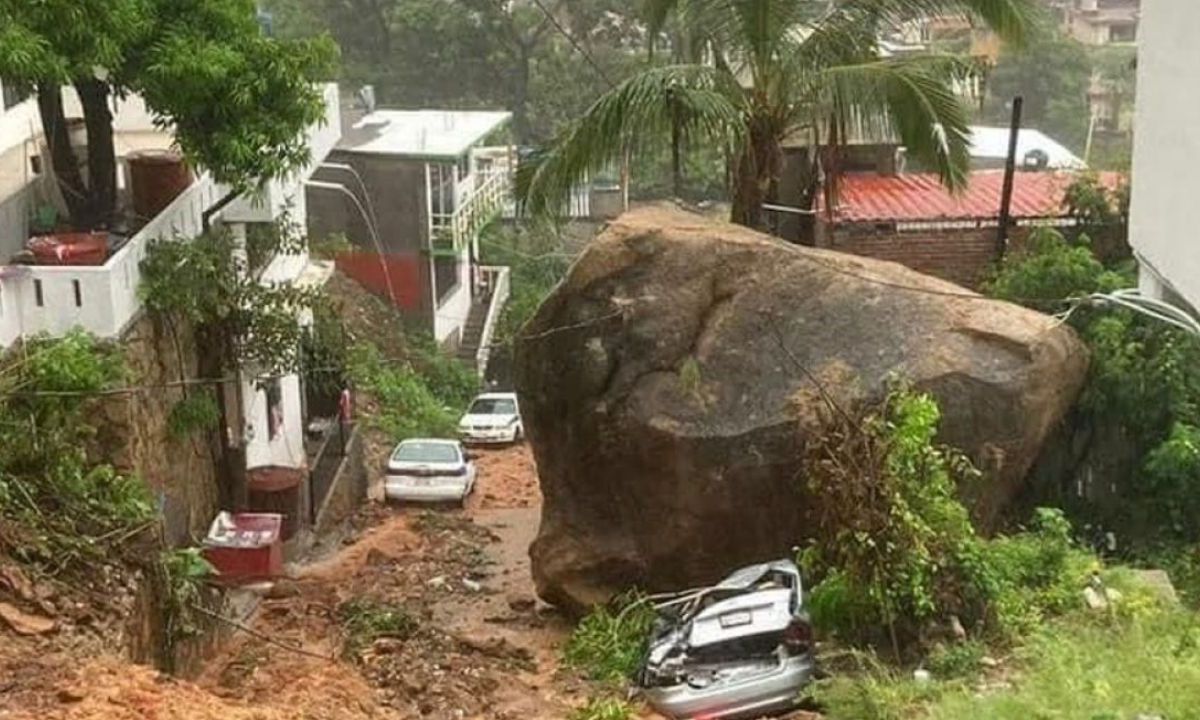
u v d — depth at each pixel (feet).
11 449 44.83
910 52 71.20
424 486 84.89
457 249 121.80
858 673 43.68
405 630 56.95
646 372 56.95
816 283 56.75
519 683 51.24
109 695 35.55
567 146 61.11
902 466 46.47
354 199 118.32
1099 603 46.93
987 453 54.03
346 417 89.45
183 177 63.67
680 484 56.03
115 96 63.72
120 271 55.26
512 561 72.49
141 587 44.24
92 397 50.03
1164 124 42.27
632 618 55.57
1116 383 57.67
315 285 74.08
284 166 58.80
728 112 59.47
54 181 65.82
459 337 128.98
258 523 63.05
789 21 62.95
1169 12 41.47
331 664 50.21
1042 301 62.80
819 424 50.44
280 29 124.16
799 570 49.75
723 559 56.75
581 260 58.03
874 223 73.26
